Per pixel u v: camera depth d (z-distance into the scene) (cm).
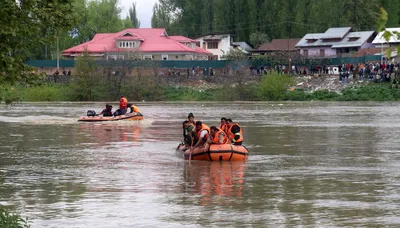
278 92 8762
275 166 2578
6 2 1148
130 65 9225
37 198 1920
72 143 3544
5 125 4803
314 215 1677
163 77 9281
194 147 2784
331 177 2297
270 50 12200
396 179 2248
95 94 8938
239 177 2302
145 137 3897
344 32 11731
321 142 3528
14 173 2416
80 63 8988
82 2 12306
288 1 12888
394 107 7050
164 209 1759
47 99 8919
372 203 1825
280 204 1819
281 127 4550
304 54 11350
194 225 1577
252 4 13012
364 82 8788
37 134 4106
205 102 8581
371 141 3562
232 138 2814
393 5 11662
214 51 12444
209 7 13738
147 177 2311
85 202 1861
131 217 1667
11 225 1275
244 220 1625
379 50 10650
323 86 8938
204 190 2045
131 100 8944
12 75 1230
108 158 2864
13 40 1214
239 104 8006
